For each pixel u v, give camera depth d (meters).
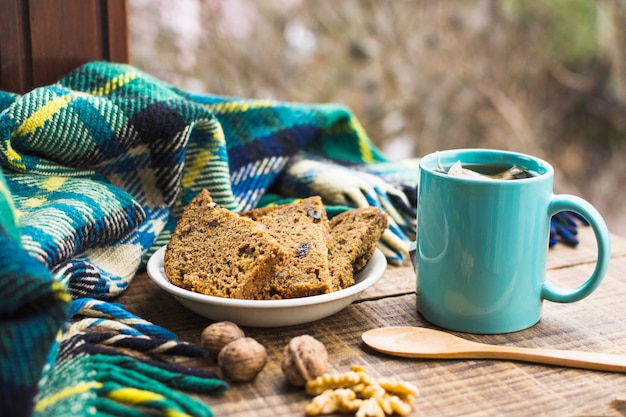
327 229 0.65
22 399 0.43
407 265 0.71
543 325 0.60
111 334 0.54
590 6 1.63
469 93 1.66
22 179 0.64
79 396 0.48
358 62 1.61
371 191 0.75
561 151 1.71
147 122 0.68
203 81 1.46
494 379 0.54
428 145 1.65
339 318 0.61
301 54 1.55
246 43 1.49
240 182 0.77
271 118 0.80
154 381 0.50
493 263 0.57
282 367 0.52
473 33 1.64
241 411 0.50
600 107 1.68
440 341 0.57
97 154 0.67
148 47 1.34
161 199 0.71
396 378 0.54
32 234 0.57
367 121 1.62
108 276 0.63
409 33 1.62
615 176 1.70
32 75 0.74
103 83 0.72
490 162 0.62
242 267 0.59
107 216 0.63
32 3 0.72
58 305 0.46
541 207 0.57
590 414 0.50
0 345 0.43
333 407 0.50
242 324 0.58
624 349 0.57
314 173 0.77
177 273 0.61
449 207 0.57
